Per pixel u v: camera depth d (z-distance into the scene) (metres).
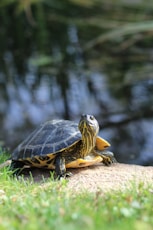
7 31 23.53
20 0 22.81
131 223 4.48
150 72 18.41
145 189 6.05
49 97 17.03
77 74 19.09
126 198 5.48
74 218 4.59
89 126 6.97
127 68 19.34
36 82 18.77
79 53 20.97
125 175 7.03
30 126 14.42
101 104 16.16
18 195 6.09
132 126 14.23
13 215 4.87
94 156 7.52
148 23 18.81
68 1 23.53
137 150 12.47
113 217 4.77
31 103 16.52
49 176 7.27
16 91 17.92
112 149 12.62
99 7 23.23
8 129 14.09
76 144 7.26
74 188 6.42
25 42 22.69
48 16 23.30
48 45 22.23
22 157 7.30
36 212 4.97
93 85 17.94
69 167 7.29
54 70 19.62
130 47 20.78
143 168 7.48
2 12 23.75
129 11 22.52
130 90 17.44
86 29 22.83
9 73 19.84
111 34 19.12
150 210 5.08
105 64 19.75
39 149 7.14
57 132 7.29
